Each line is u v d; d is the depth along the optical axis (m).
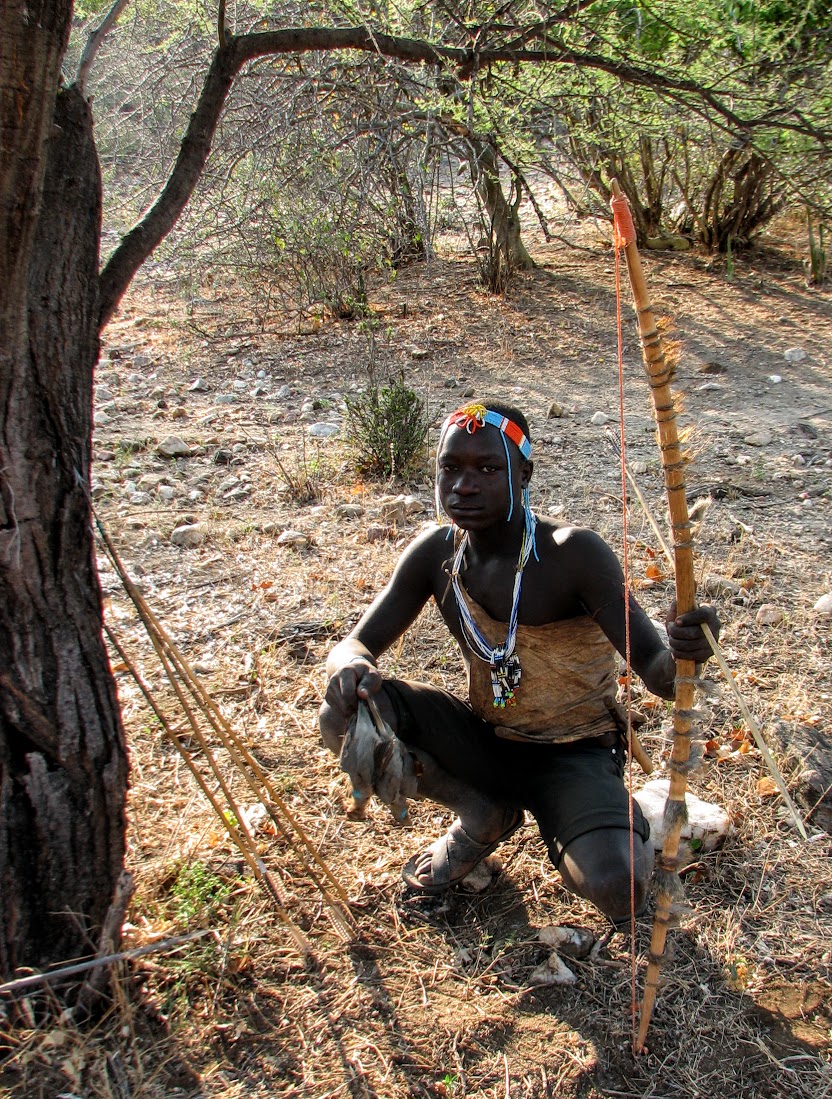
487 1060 2.46
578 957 2.75
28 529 2.19
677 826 2.26
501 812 2.78
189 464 6.42
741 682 3.94
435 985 2.67
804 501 5.72
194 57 6.88
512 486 2.47
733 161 9.96
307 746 3.62
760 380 7.86
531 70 5.98
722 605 4.54
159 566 5.02
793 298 9.58
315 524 5.48
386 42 4.57
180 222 7.92
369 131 5.92
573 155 7.00
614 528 5.34
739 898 2.93
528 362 8.31
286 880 2.98
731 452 6.47
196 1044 2.47
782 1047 2.49
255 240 8.05
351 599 4.66
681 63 6.43
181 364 8.51
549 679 2.63
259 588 4.77
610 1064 2.46
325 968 2.70
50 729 2.28
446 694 2.78
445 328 9.07
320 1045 2.49
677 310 9.38
